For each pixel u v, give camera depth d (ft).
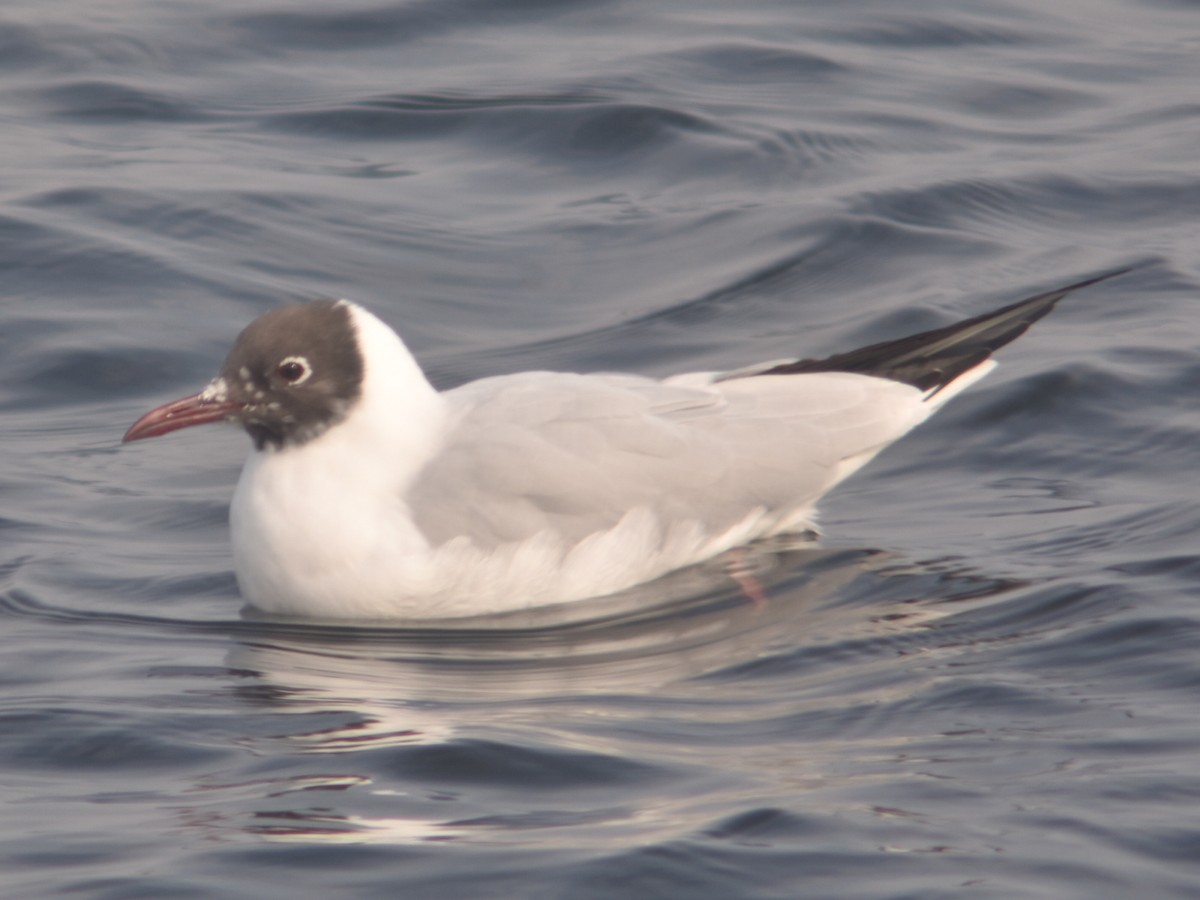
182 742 31.48
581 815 28.12
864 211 58.90
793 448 41.14
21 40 71.46
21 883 26.30
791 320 53.31
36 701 33.22
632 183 62.18
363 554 38.40
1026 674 32.99
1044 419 45.60
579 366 51.03
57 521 42.55
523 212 60.34
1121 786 28.25
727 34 73.41
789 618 37.09
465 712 32.76
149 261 55.93
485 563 38.52
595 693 33.65
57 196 59.47
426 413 39.70
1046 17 76.13
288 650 36.60
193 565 40.83
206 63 71.00
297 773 30.04
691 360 51.19
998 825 27.25
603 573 39.37
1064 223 58.39
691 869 26.17
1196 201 59.26
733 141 63.87
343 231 58.54
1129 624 34.58
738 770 29.55
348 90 68.74
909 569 38.81
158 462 46.34
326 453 39.06
